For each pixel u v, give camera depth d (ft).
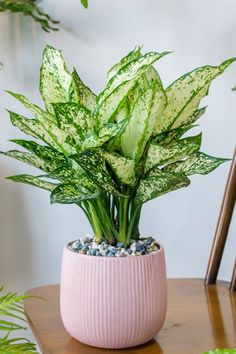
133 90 2.24
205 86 2.22
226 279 4.55
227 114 4.37
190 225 4.49
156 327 2.31
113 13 4.15
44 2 4.05
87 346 2.32
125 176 2.13
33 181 2.36
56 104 2.02
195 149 2.11
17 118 2.26
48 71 2.37
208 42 4.26
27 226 4.33
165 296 2.36
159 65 4.25
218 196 4.48
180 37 4.24
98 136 2.08
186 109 2.25
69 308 2.31
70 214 4.37
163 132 2.23
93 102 2.41
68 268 2.32
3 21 4.05
